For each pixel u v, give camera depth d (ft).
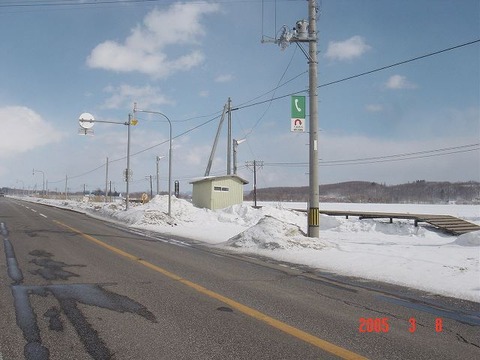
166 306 22.06
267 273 33.06
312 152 53.57
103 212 123.54
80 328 18.25
